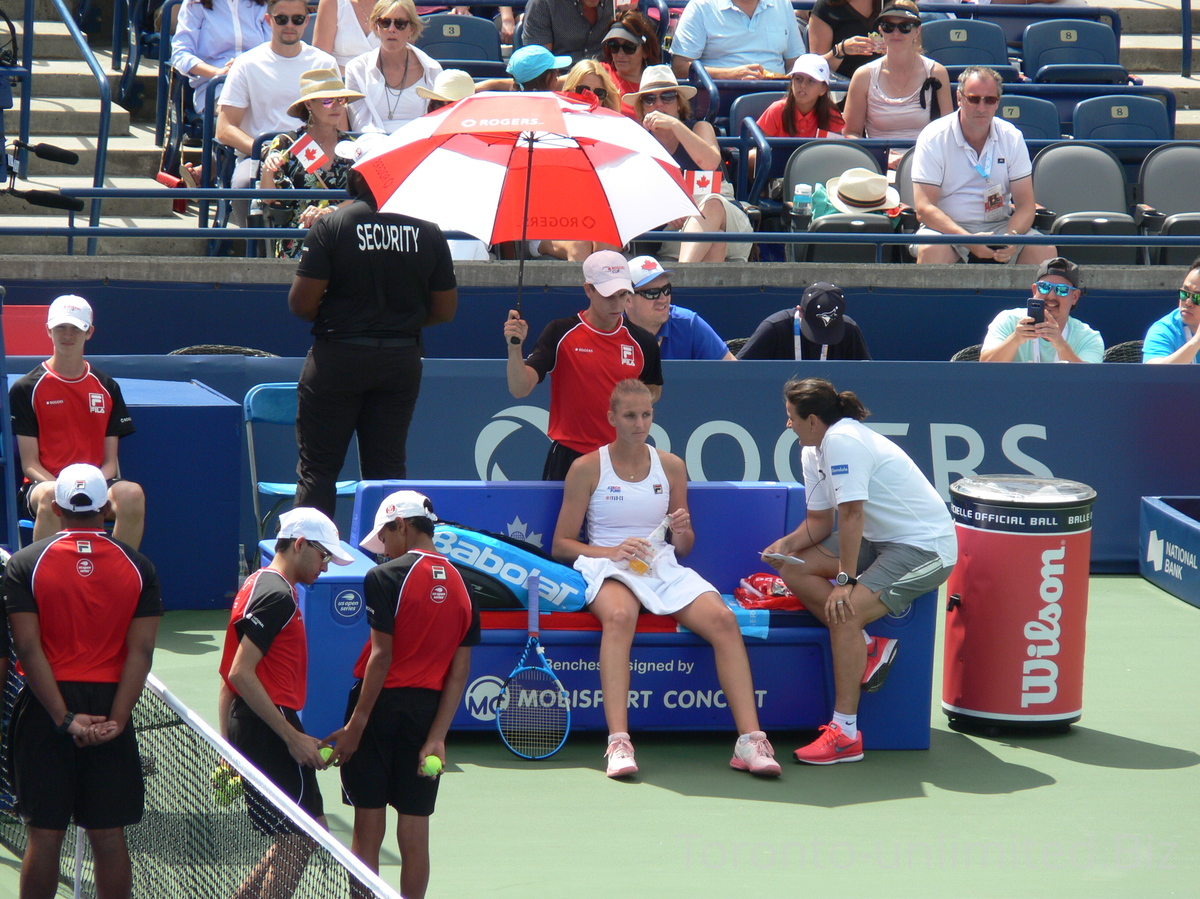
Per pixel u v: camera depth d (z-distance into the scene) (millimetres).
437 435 30172
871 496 21328
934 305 36594
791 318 31000
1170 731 22969
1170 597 30172
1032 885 17172
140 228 33281
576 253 35906
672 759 21625
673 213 24422
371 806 16172
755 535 23734
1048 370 31203
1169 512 30359
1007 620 22438
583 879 17125
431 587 16000
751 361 30469
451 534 21641
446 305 25047
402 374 24641
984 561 22484
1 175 36469
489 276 35094
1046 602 22375
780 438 30562
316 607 20906
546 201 24547
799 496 23703
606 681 21094
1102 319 37188
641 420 22141
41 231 32875
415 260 24188
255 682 15867
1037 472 31297
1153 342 33438
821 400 21438
